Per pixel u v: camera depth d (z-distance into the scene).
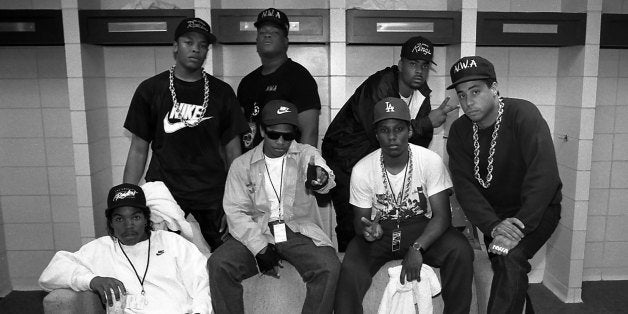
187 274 2.36
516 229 2.11
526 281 2.16
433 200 2.43
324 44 3.51
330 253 2.46
